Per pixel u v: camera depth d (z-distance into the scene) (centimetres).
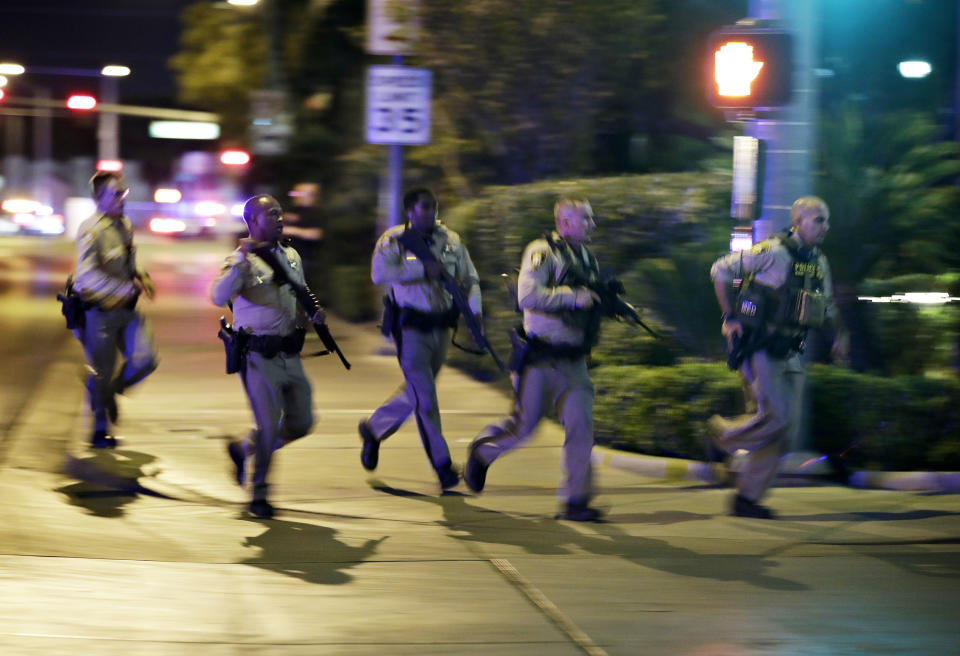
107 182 3597
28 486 3250
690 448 3500
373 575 2514
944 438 3403
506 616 2261
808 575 2528
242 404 4484
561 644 2117
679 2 6078
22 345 6222
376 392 4816
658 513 3036
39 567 2520
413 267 3125
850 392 3419
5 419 4228
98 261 3575
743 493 2995
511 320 4644
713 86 3253
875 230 4003
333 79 8894
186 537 2788
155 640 2111
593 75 5641
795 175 3341
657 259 4172
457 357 5484
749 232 3297
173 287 9831
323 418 4241
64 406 4503
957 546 2755
